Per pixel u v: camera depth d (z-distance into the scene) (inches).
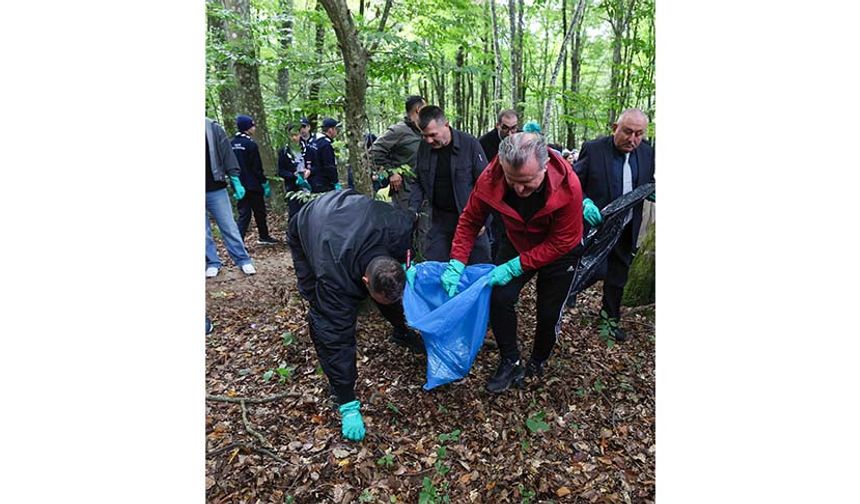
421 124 125.4
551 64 436.5
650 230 155.8
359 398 107.0
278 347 129.2
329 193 99.8
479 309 100.5
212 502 80.4
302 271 108.2
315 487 83.4
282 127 323.6
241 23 220.8
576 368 118.3
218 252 227.0
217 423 99.0
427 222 142.6
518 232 103.0
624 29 266.1
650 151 126.8
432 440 94.9
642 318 149.6
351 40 117.8
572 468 88.2
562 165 91.4
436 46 228.4
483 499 81.9
